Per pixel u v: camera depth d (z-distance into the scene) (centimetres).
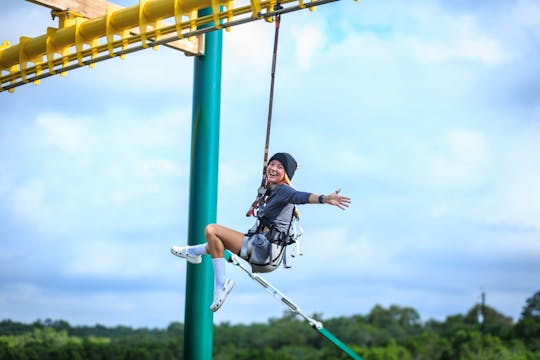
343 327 10525
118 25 978
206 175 1116
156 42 938
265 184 755
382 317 11162
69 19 1069
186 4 899
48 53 1060
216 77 1133
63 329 9200
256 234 750
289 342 10150
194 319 1095
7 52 1125
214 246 769
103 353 8506
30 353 8188
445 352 8850
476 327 9806
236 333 10444
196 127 1127
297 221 757
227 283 764
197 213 1111
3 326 8762
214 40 1130
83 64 1030
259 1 816
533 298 9569
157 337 9669
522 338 9125
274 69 800
